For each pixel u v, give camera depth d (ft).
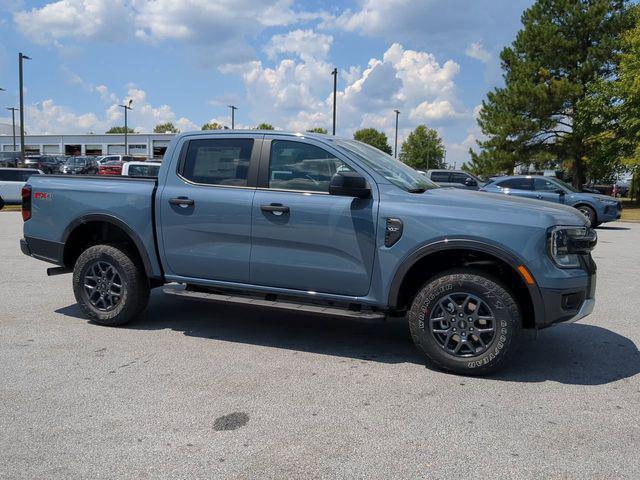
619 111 83.56
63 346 16.06
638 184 108.99
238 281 16.40
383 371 14.38
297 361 15.07
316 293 15.47
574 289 13.53
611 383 13.73
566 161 100.53
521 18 102.17
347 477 9.32
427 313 14.23
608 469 9.64
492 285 13.61
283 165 15.92
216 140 16.85
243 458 9.89
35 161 154.61
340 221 14.87
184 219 16.70
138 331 17.67
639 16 86.69
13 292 23.25
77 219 18.20
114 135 258.37
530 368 14.75
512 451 10.23
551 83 93.91
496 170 103.24
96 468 9.53
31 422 11.23
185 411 11.78
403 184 15.30
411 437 10.74
